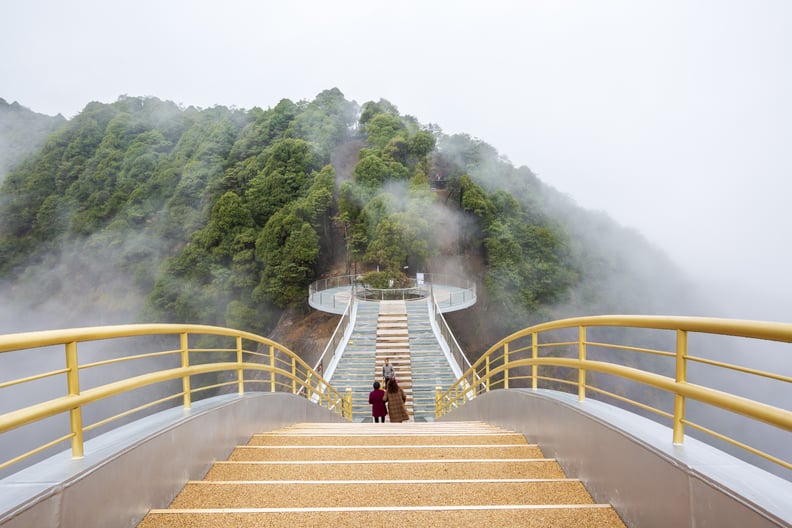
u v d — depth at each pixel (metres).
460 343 45.44
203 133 70.44
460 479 3.66
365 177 52.03
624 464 2.72
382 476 3.86
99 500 2.33
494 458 4.55
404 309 23.28
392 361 17.83
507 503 3.17
